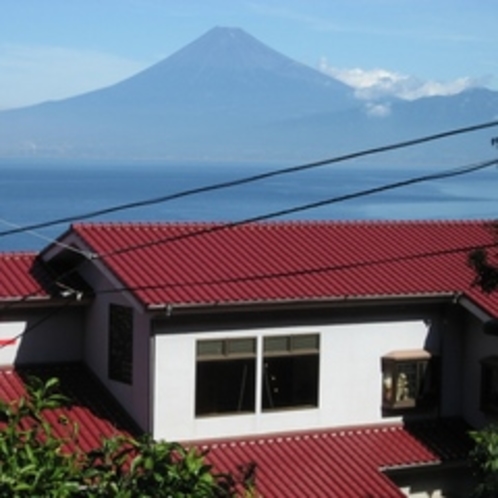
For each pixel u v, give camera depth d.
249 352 24.70
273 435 24.91
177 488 12.06
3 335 25.97
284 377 25.12
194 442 24.19
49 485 11.68
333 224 28.80
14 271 26.39
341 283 25.48
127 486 12.11
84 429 23.95
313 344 25.38
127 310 24.89
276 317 24.91
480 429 26.28
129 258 24.95
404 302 25.81
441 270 26.94
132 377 24.70
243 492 21.50
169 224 26.98
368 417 25.97
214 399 24.47
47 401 13.31
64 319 26.61
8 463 11.74
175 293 23.73
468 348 26.70
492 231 25.98
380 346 26.05
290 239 27.44
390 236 28.45
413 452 25.30
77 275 26.80
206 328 24.23
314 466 24.17
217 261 25.52
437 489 25.78
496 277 20.05
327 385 25.50
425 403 26.45
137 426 24.41
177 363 24.02
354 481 23.88
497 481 20.56
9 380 25.61
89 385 25.84
